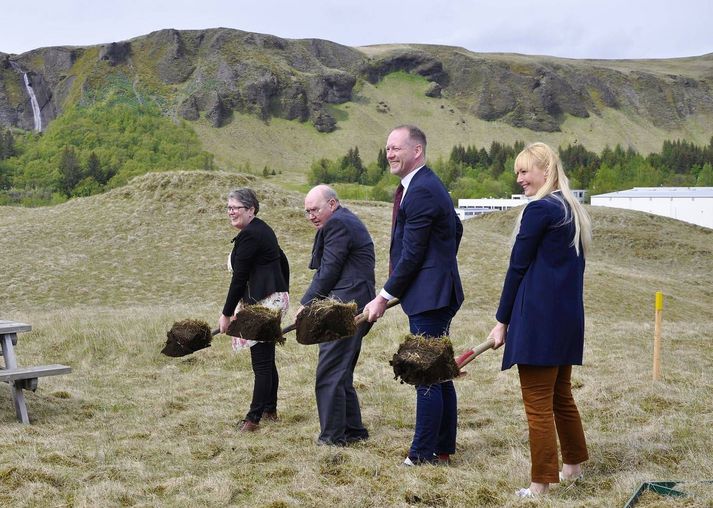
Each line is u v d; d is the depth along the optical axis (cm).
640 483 410
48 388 761
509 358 416
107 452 513
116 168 17512
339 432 545
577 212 420
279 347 988
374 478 445
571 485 427
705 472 440
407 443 537
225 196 3244
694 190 8369
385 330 1123
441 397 479
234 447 534
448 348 423
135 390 776
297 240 2888
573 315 414
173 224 3042
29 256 2733
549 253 415
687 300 2869
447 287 479
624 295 2675
